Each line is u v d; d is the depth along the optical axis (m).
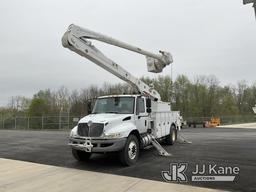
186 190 6.73
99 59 10.91
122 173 8.61
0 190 6.92
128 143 9.73
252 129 34.84
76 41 10.01
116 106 10.99
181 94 66.31
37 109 53.69
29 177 8.16
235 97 78.75
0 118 47.72
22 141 19.17
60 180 7.80
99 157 11.54
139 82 12.95
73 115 45.50
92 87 64.69
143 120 11.27
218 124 47.66
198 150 12.91
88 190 6.85
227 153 11.95
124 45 12.10
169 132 14.49
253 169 8.82
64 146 15.80
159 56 13.82
